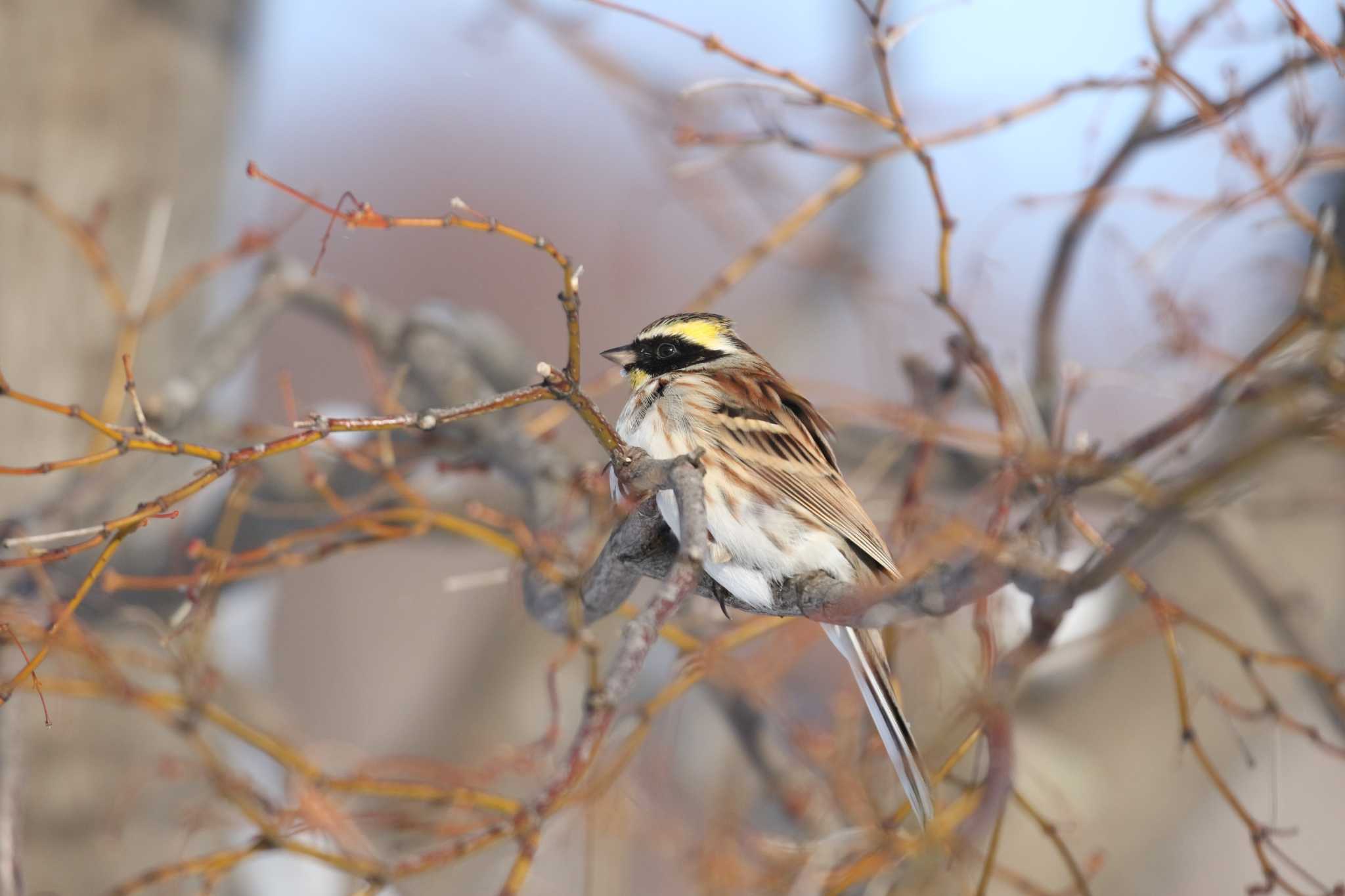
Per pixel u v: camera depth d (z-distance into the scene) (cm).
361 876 828
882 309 1475
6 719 948
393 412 1080
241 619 1436
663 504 803
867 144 1438
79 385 1259
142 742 1283
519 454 1137
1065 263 1226
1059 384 1262
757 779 1270
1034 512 820
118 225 1284
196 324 1345
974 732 832
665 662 1456
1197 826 1275
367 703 2280
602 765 1114
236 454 718
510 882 567
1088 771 1207
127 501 1211
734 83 947
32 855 1262
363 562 2353
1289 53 977
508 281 2323
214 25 1345
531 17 1355
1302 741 1307
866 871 901
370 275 2314
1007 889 1154
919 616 759
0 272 1237
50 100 1257
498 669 1594
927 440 1074
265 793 1161
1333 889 880
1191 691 1219
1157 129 1090
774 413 1006
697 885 1109
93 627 1094
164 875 838
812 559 959
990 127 1034
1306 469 1184
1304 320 809
